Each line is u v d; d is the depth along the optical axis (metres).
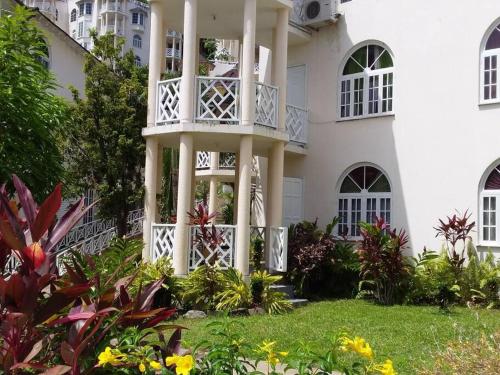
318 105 15.69
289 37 15.73
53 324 3.73
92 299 4.34
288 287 12.72
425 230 13.45
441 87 13.43
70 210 3.98
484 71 12.86
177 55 48.78
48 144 10.26
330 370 3.85
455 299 12.12
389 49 14.47
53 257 3.86
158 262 11.39
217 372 3.97
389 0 14.46
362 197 14.70
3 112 9.41
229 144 13.26
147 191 12.71
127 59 16.62
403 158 13.95
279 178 12.80
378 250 12.25
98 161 15.20
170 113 12.33
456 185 13.05
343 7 15.38
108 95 15.71
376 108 14.67
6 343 3.62
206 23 14.08
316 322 9.78
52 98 10.68
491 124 12.62
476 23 12.96
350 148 14.94
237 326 8.99
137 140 15.34
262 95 12.36
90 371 3.63
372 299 12.96
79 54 21.05
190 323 9.73
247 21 11.93
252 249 13.73
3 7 15.17
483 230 12.64
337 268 13.37
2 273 3.91
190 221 11.55
